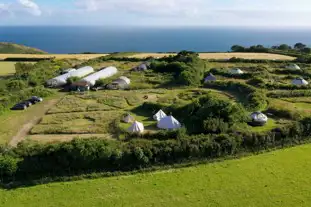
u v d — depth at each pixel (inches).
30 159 1402.6
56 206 1178.6
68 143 1466.5
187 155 1523.1
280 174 1402.6
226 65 4133.9
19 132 1846.7
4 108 2233.0
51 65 4035.4
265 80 3137.3
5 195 1248.2
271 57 4756.4
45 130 1850.4
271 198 1223.5
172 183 1332.4
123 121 2007.9
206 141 1576.0
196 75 3243.1
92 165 1430.9
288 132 1743.4
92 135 1797.5
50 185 1322.6
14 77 3169.3
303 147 1674.5
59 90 2938.0
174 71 3587.6
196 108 2007.9
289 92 2615.7
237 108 1883.6
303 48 6156.5
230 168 1456.7
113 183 1336.1
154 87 3011.8
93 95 2652.6
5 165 1359.5
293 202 1197.1
